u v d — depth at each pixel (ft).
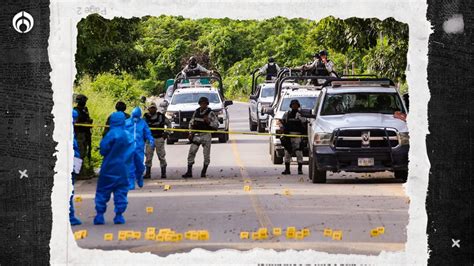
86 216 93.66
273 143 152.66
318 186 116.88
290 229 80.33
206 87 219.61
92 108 199.31
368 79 124.36
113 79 288.10
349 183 120.06
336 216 91.15
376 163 115.44
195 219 90.33
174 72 424.05
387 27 155.43
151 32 431.84
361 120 116.67
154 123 134.00
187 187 119.03
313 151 118.42
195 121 133.18
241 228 84.84
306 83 189.26
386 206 97.30
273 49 401.49
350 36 158.40
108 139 87.92
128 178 88.63
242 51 434.71
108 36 138.82
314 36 179.11
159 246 76.38
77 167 85.87
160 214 94.02
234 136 228.02
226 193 110.93
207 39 435.94
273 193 109.91
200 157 169.07
